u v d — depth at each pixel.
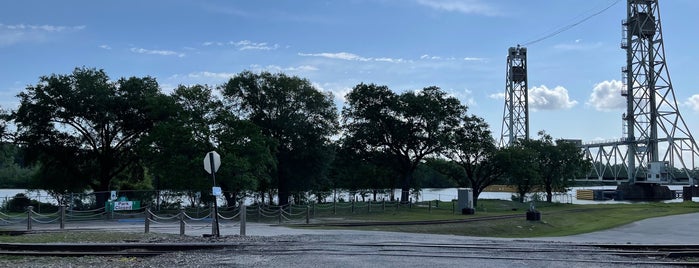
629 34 118.38
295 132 56.50
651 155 116.81
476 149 73.31
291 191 57.97
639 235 35.19
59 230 26.86
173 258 15.30
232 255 15.65
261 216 43.31
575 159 90.88
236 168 43.78
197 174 44.06
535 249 17.00
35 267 14.13
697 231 38.94
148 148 47.41
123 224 32.84
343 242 18.56
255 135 47.53
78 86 52.03
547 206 77.75
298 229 28.97
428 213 53.22
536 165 80.75
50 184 54.28
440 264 14.04
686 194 108.75
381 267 13.64
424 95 68.38
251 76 57.38
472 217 48.38
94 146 53.75
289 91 57.25
